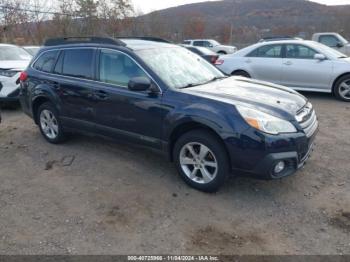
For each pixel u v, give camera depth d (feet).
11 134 21.43
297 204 12.64
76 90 16.65
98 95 15.74
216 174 12.89
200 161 13.29
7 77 26.58
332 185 13.94
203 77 15.87
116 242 10.78
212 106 12.69
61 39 18.16
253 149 11.94
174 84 14.24
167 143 13.92
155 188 13.94
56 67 17.98
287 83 30.27
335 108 26.32
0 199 13.51
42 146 19.01
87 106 16.39
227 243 10.66
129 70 14.93
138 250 10.41
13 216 12.30
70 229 11.46
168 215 12.11
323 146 18.12
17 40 91.76
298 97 14.62
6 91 26.61
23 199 13.46
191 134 13.19
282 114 12.57
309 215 11.96
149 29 129.49
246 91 14.30
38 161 17.04
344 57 29.35
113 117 15.46
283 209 12.35
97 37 16.40
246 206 12.56
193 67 16.19
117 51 15.42
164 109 13.64
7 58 29.58
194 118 12.78
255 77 31.48
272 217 11.90
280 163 12.23
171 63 15.46
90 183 14.57
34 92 18.84
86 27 113.19
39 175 15.51
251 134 11.91
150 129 14.32
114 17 121.70
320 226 11.36
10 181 15.01
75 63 17.07
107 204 12.89
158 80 14.07
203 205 12.66
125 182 14.53
